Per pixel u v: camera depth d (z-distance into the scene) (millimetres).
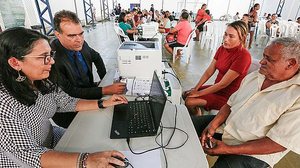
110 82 1501
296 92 788
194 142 841
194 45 5680
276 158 933
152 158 743
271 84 917
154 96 1041
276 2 9820
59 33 1219
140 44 1638
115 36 6812
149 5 13406
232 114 1070
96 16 12031
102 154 688
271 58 830
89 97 1265
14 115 657
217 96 1640
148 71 1507
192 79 3225
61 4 7344
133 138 859
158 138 861
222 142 1021
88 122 966
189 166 716
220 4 12172
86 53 1517
